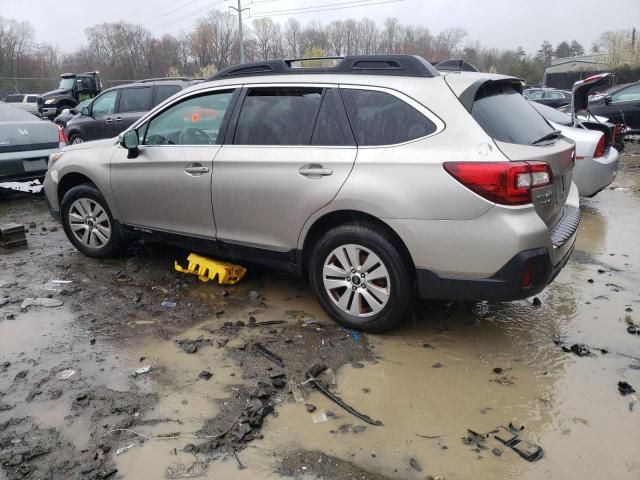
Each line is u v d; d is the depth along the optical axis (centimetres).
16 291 440
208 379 312
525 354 340
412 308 374
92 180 486
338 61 377
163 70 6831
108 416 278
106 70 6812
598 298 428
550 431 267
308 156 353
